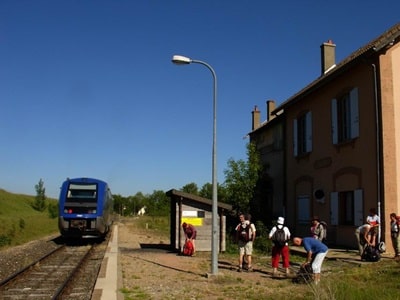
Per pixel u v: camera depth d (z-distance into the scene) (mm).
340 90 19859
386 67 16984
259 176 28172
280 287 11414
